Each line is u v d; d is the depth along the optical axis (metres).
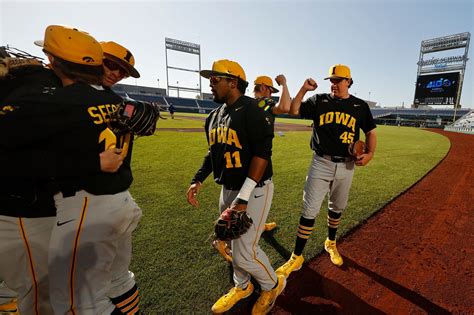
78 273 1.14
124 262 1.48
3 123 0.91
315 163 2.39
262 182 1.71
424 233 3.19
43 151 0.97
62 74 1.12
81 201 1.10
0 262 1.22
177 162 6.24
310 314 1.86
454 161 8.25
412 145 12.28
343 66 2.27
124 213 1.22
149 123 1.19
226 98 1.63
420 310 1.92
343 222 3.38
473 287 2.20
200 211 3.44
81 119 1.03
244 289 1.86
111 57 1.66
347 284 2.20
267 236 2.93
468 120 33.00
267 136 1.52
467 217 3.72
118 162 1.11
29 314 1.32
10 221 1.16
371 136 2.44
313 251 2.67
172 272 2.18
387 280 2.26
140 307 1.79
